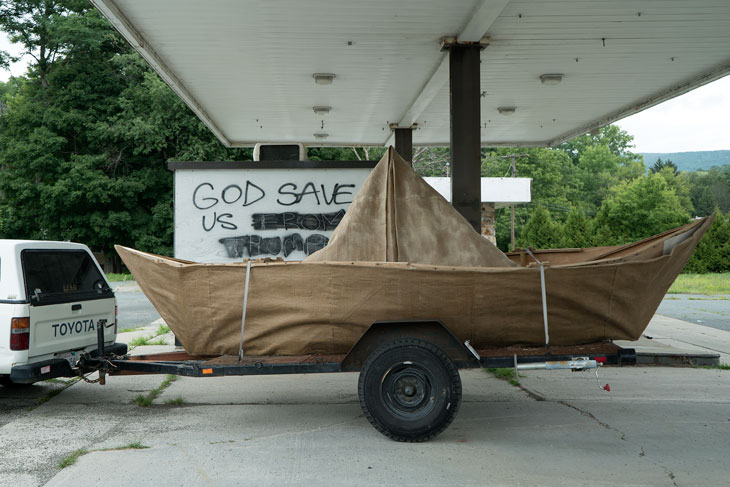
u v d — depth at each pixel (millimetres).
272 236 10086
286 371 5168
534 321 5238
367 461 4656
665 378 7668
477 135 9109
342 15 8211
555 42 9328
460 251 5707
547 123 15102
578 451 4883
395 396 5016
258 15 8172
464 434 5336
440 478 4312
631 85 11742
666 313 14352
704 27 8695
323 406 6379
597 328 5293
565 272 5109
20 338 5852
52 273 6422
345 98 12602
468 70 9133
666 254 5316
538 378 7715
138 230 33688
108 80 34625
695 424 5637
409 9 8016
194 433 5414
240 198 10102
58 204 32812
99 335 6016
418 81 11430
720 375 7832
